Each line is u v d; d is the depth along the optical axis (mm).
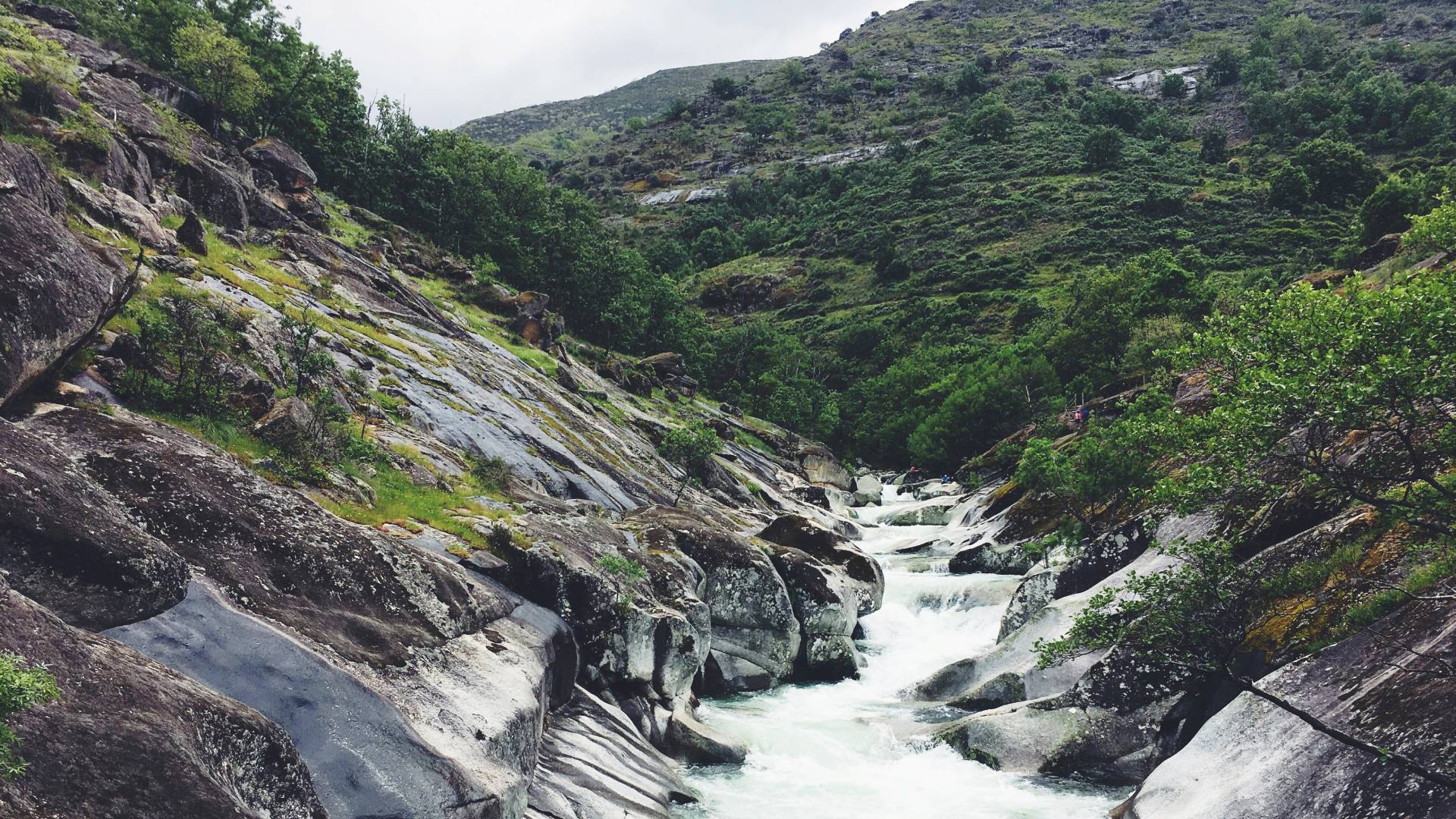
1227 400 15914
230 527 15172
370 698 13273
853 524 68500
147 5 71000
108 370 21797
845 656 34344
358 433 30250
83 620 11266
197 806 8633
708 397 107188
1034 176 183375
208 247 44562
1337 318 14508
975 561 47938
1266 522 24703
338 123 88688
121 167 39219
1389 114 166500
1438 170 106562
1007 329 128125
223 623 13008
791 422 110188
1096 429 49406
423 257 79062
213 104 64188
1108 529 39188
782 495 72000
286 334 34156
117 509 12984
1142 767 22281
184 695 9984
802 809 20625
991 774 23141
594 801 17547
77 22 61344
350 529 17641
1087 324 88938
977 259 155375
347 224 76125
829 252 178375
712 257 194250
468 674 16391
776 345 126375
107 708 8852
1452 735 13227
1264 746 16969
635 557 29266
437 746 13453
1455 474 18531
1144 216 153625
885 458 111750
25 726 7906
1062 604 30812
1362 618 18562
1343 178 142125
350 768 12133
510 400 50750
